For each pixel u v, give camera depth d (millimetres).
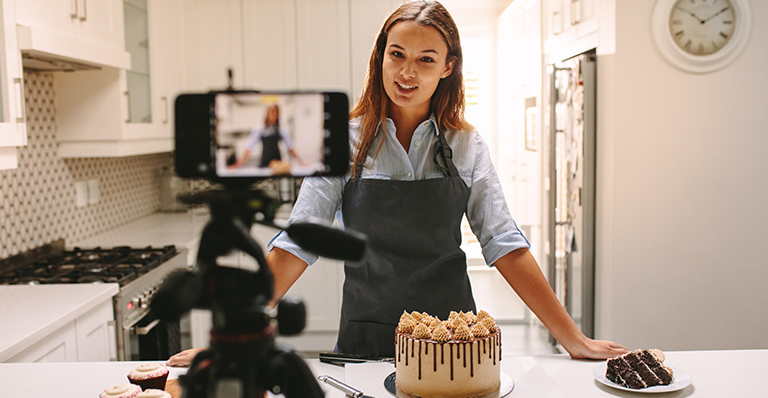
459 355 968
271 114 510
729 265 2436
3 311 1815
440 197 1283
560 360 1239
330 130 513
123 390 1000
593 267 2609
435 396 975
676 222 2416
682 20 2314
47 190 2771
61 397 1057
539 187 3441
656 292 2439
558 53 3072
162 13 3324
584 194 2574
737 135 2377
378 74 1285
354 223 1312
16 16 1970
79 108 2811
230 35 3787
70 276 2242
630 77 2352
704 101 2363
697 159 2389
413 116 1312
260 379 503
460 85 1309
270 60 3799
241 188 514
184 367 1195
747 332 2459
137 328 2275
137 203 3799
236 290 495
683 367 1183
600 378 1116
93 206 3236
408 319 1046
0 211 2414
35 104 2664
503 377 1075
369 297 1298
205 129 504
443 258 1289
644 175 2395
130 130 2900
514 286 1274
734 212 2414
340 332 1369
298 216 1276
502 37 4184
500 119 4316
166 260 2688
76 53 2248
